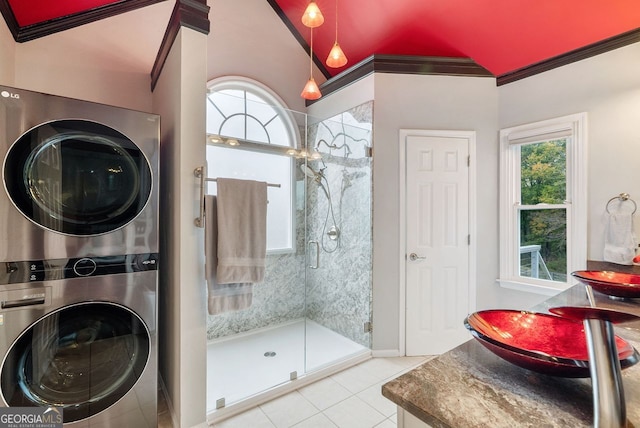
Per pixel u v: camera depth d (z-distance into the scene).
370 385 2.27
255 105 3.18
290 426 1.82
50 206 1.41
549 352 0.94
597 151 2.34
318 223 3.08
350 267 2.95
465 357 0.93
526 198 2.79
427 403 0.70
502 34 2.56
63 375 1.44
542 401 0.71
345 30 3.23
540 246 2.70
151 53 2.60
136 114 1.62
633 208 2.17
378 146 2.75
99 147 1.52
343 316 3.02
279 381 2.22
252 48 3.27
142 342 1.63
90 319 1.50
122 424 1.58
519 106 2.75
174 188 1.81
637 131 2.17
